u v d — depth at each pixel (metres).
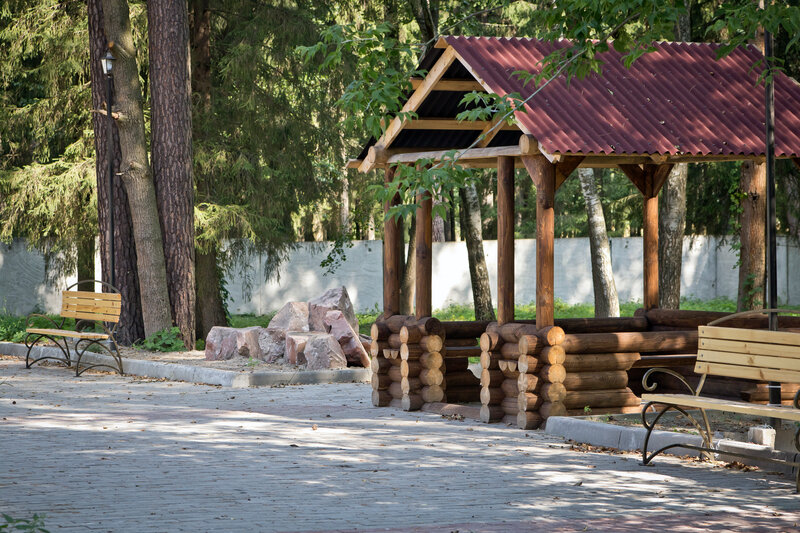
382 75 9.06
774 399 9.12
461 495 7.02
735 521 6.29
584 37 8.30
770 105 9.02
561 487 7.30
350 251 31.95
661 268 19.16
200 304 22.36
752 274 16.89
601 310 19.48
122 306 18.38
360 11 23.42
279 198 22.03
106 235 18.31
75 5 21.38
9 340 19.75
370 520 6.25
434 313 30.50
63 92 21.20
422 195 8.68
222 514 6.38
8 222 21.75
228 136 22.02
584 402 10.25
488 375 10.62
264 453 8.66
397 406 11.77
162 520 6.20
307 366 14.85
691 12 20.67
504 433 9.90
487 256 32.41
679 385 12.16
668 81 11.20
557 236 40.44
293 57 21.69
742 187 16.98
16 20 21.34
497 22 28.36
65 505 6.61
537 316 10.27
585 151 9.73
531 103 10.20
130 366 15.62
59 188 20.55
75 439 9.35
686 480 7.56
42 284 29.08
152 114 18.31
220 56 22.52
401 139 12.47
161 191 18.16
